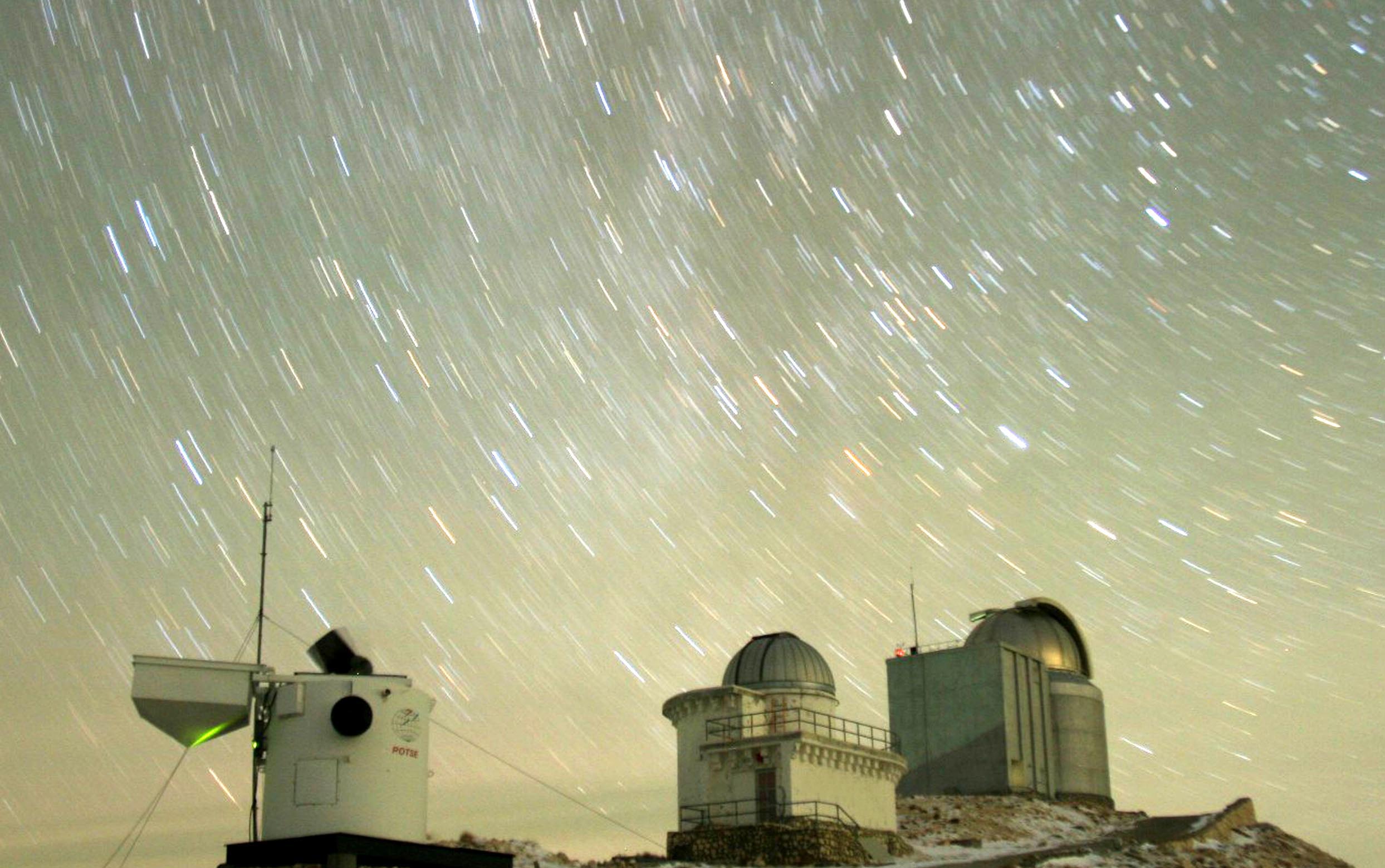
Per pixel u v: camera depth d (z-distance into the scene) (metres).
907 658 64.88
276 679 28.28
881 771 49.91
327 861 26.27
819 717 52.47
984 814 56.62
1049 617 69.50
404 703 28.64
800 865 43.28
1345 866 53.62
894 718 64.31
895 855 48.16
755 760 46.47
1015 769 61.69
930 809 57.69
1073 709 65.75
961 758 62.31
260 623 30.11
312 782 27.45
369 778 27.70
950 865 45.00
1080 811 60.56
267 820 27.41
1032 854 47.25
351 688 28.16
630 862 42.91
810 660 53.78
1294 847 54.53
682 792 49.78
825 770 47.09
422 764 28.73
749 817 46.00
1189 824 55.53
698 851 44.97
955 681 63.41
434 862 27.95
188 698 27.69
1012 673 63.50
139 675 27.61
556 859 42.09
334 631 29.42
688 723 50.44
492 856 29.00
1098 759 65.81
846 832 45.81
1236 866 49.66
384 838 27.27
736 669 54.12
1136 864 47.44
